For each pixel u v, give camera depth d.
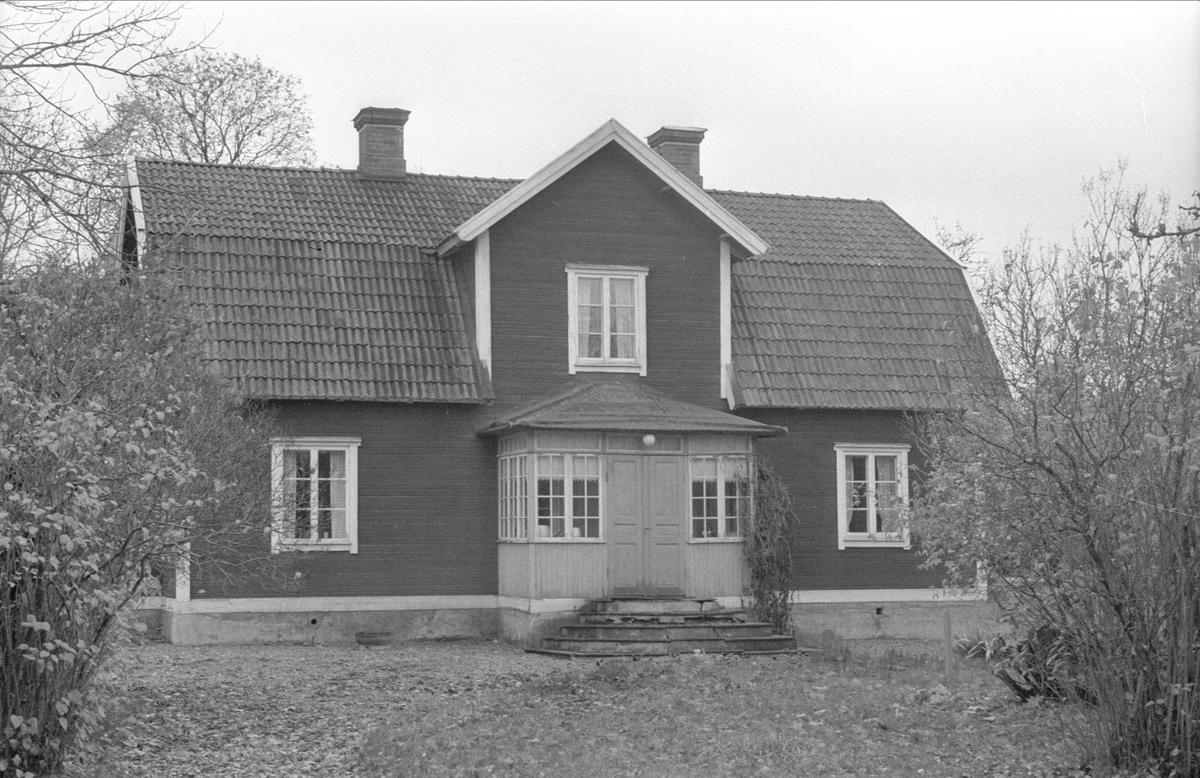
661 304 24.75
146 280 14.23
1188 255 10.81
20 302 11.91
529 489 22.31
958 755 12.36
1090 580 11.16
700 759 12.33
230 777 12.04
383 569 23.00
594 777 11.67
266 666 18.97
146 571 12.14
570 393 23.45
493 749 12.80
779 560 23.38
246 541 19.45
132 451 10.66
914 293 27.06
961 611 25.44
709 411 23.59
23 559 10.09
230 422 17.55
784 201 29.11
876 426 25.56
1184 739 10.61
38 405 10.27
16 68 13.00
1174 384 10.71
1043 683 13.98
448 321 23.84
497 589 23.58
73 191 13.43
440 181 27.05
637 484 22.86
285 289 23.34
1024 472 11.61
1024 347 13.48
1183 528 10.66
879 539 25.31
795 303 26.23
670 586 22.83
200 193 19.67
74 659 11.14
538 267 24.16
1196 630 10.68
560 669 18.75
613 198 24.66
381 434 23.11
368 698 16.02
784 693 15.76
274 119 39.03
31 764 11.05
